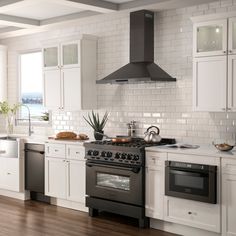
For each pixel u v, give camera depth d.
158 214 5.23
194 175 4.82
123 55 6.52
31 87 8.04
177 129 5.94
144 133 6.01
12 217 5.88
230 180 4.60
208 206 4.79
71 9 6.46
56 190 6.46
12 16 6.80
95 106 6.88
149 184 5.31
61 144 6.35
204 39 5.17
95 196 5.85
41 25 7.16
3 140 7.08
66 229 5.32
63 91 6.85
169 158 5.09
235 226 4.59
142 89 6.32
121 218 5.83
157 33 6.10
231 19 4.92
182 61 5.84
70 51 6.73
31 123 7.96
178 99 5.91
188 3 5.60
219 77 5.06
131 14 6.05
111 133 6.73
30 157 6.82
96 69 6.88
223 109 5.05
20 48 8.14
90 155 5.84
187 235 5.08
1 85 8.33
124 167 5.48
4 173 7.11
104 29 6.76
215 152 4.79
